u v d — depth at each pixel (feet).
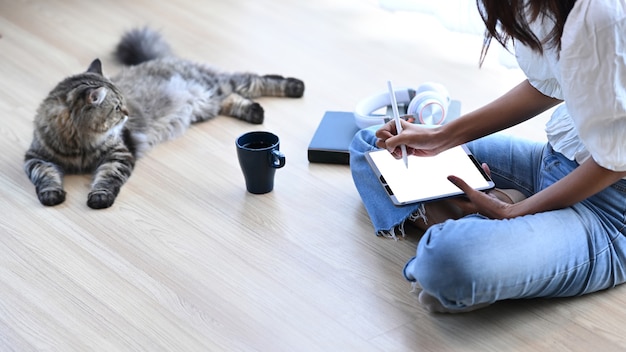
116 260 6.82
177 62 9.84
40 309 6.22
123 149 8.36
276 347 5.86
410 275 6.06
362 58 10.83
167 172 8.24
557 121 6.38
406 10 11.37
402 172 7.00
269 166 7.65
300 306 6.31
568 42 5.18
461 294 5.60
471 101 9.71
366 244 7.11
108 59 10.73
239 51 11.03
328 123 8.82
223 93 9.55
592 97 5.22
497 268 5.58
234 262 6.82
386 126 6.97
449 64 10.68
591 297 6.38
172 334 5.97
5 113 9.30
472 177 6.84
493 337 5.98
